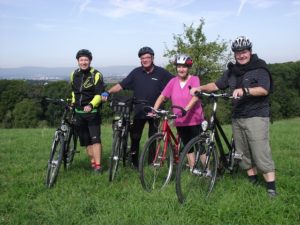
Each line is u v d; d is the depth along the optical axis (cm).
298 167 625
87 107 561
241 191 479
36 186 523
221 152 512
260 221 393
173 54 2811
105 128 1515
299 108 5053
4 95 5012
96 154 599
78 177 576
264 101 461
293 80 5353
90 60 596
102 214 413
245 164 507
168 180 530
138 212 413
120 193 490
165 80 628
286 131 1213
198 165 457
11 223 397
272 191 468
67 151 586
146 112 616
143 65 618
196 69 2731
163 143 514
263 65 452
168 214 406
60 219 401
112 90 639
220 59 2777
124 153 610
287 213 411
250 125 462
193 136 548
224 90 505
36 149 884
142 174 492
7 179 586
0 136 1162
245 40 455
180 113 535
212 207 421
